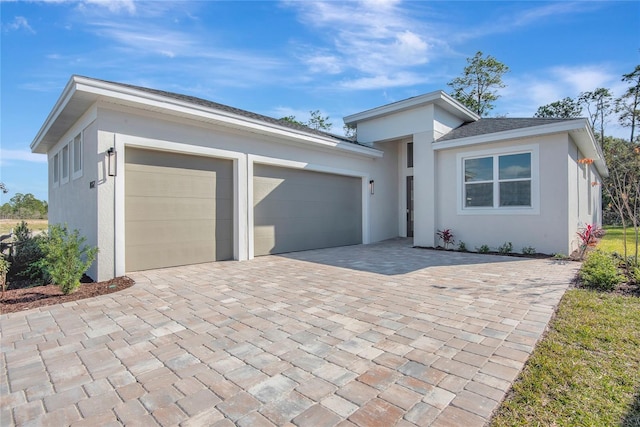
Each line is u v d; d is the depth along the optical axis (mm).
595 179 15461
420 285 5125
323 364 2584
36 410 2047
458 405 2023
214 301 4371
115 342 3074
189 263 7031
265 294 4691
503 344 2887
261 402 2088
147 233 6445
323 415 1946
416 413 1951
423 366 2521
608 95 24047
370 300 4328
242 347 2922
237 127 7414
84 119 6387
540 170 8078
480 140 8812
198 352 2836
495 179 8812
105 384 2338
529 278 5508
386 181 12242
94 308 4125
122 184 5957
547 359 2580
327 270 6441
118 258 5863
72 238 4996
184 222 6957
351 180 11039
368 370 2477
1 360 2738
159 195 6602
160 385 2312
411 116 10570
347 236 10828
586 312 3658
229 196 7719
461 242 9414
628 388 2178
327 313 3824
